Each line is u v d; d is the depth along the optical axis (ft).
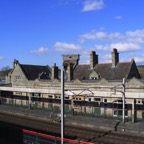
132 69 156.56
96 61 173.37
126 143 86.07
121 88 128.47
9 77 207.51
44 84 172.45
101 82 140.05
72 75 171.01
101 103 133.90
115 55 162.09
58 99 150.30
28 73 194.49
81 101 139.54
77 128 106.01
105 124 104.27
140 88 123.24
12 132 88.94
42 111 137.18
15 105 165.58
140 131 94.63
